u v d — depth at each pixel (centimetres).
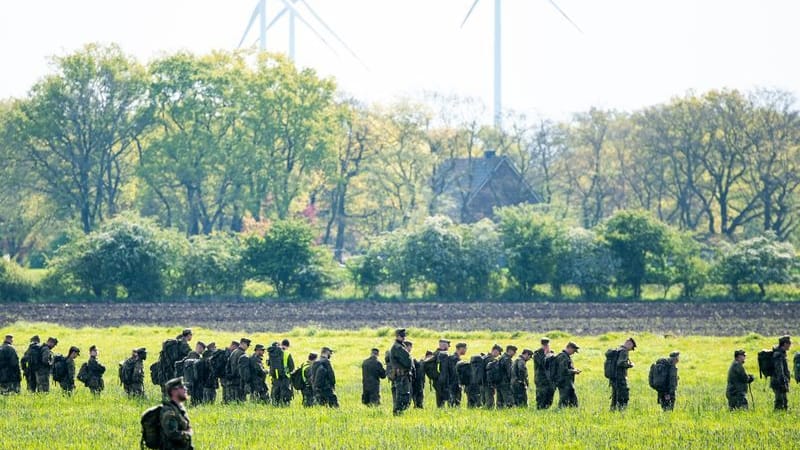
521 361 11900
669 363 11575
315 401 11975
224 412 11000
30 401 11844
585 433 9681
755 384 14688
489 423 10262
